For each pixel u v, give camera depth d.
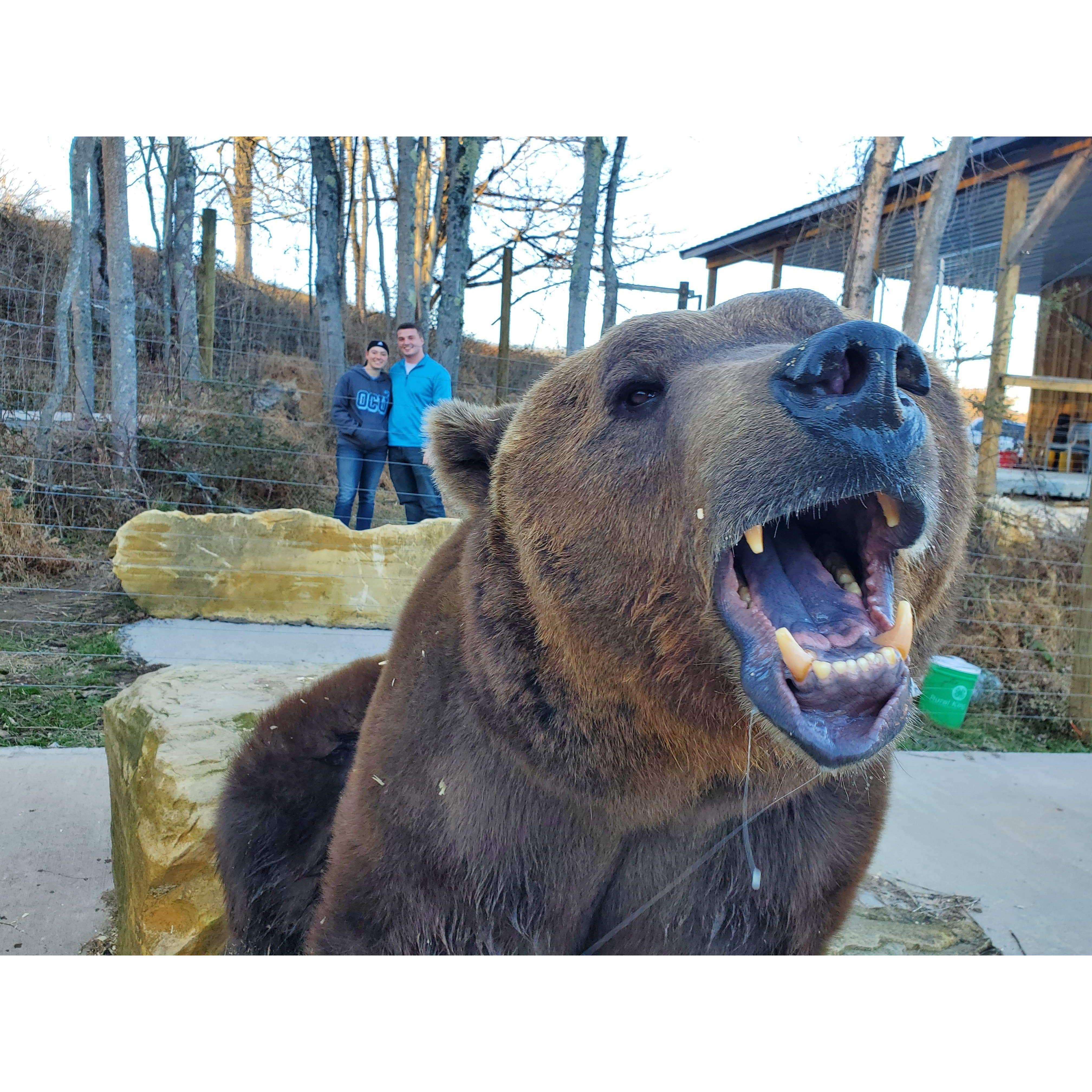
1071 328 13.77
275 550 7.16
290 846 2.83
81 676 5.80
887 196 11.05
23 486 8.52
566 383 2.15
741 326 2.00
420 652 2.29
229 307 18.48
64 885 3.71
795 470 1.54
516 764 2.07
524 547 2.08
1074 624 7.30
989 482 9.52
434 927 2.12
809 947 2.26
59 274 14.09
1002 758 5.56
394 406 8.24
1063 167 9.94
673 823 2.16
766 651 1.67
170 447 9.59
